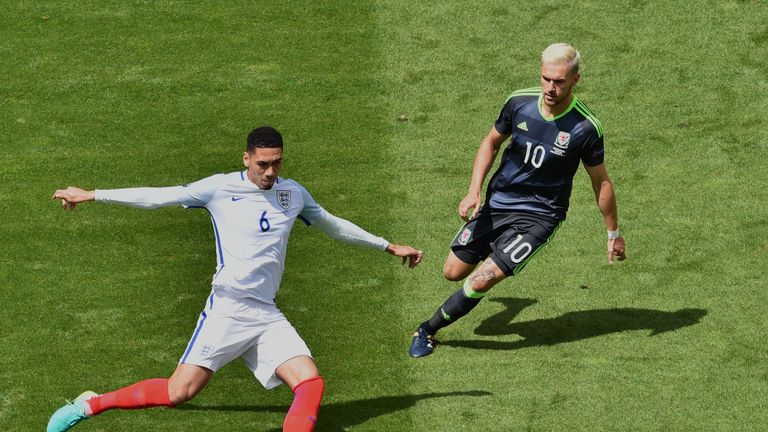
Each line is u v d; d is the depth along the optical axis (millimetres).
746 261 30984
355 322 28906
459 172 35250
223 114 37812
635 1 42781
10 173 34875
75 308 29344
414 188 34531
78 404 23703
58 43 41094
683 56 40375
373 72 39844
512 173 26688
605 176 26391
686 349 27656
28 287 30109
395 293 30047
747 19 41969
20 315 29031
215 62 40219
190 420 25500
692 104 38156
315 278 30609
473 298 26922
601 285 30266
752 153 35781
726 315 28859
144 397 23422
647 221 32844
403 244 32062
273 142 22750
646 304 29453
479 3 42844
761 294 29609
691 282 30219
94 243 31922
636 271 30750
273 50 40906
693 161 35531
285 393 26469
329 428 25219
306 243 32062
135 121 37406
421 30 41875
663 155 35844
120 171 35031
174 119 37531
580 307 29438
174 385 23297
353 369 27172
